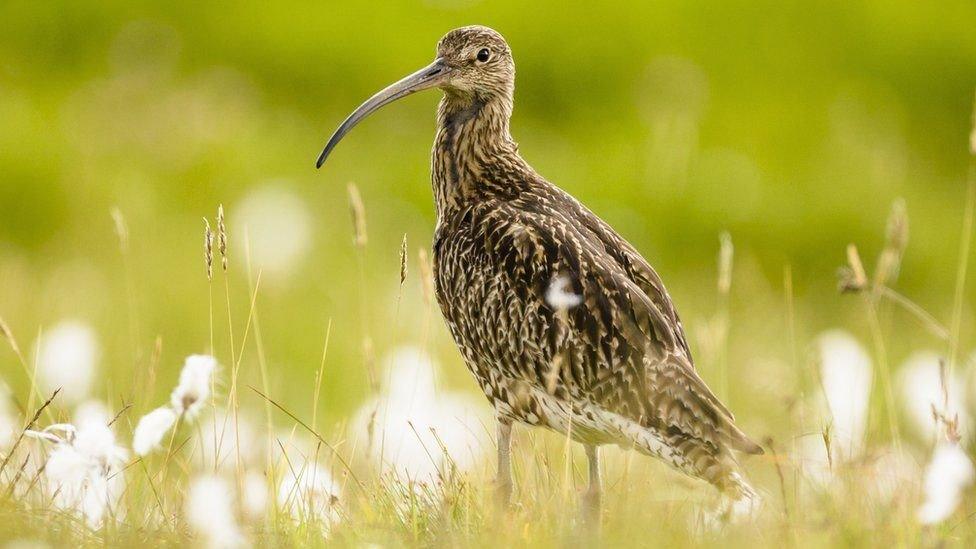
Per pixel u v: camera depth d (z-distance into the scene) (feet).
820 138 82.99
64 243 64.03
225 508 25.04
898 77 90.12
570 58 86.84
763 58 88.94
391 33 88.07
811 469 32.78
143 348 50.16
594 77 86.12
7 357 48.37
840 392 36.65
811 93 87.45
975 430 37.76
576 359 29.76
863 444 32.24
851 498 28.48
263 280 57.16
